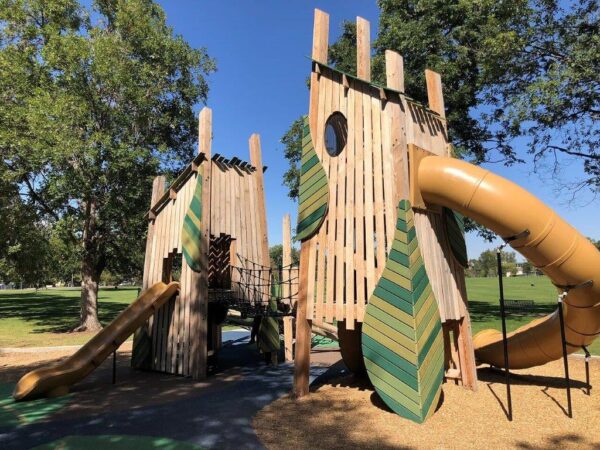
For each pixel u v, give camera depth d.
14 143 15.90
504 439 5.00
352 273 6.84
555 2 15.62
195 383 8.54
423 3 18.02
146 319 9.33
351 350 8.22
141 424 5.88
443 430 5.33
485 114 18.72
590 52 13.14
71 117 15.85
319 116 7.85
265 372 9.70
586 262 5.65
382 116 6.79
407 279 5.99
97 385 8.48
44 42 19.20
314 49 7.91
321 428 5.50
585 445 4.79
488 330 8.98
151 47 18.89
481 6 15.46
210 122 9.90
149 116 18.61
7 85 16.94
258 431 5.47
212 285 11.47
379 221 6.57
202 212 9.48
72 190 15.77
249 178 11.41
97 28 18.22
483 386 7.39
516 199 5.73
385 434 5.23
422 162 6.65
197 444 5.06
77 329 18.05
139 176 17.20
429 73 8.20
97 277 19.11
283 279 12.42
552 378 8.00
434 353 6.10
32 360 11.28
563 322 6.20
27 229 19.73
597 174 17.58
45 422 6.06
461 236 7.71
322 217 7.35
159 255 10.57
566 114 15.58
